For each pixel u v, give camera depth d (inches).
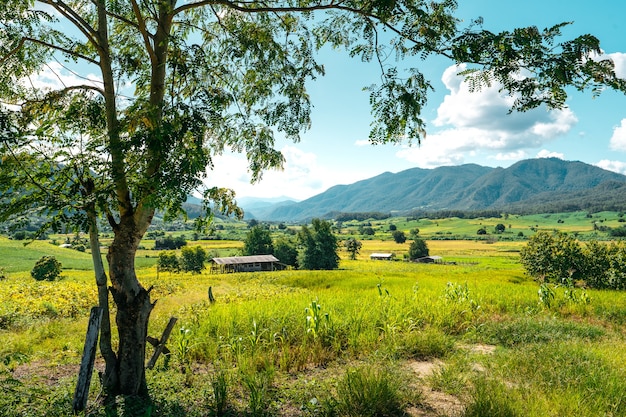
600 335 435.8
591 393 244.8
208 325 444.8
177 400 249.4
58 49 260.2
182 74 243.1
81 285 1175.6
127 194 246.8
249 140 318.0
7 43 258.8
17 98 287.0
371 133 243.4
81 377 222.5
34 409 227.6
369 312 469.1
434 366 332.2
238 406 247.9
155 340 317.7
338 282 1424.7
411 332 403.2
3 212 195.3
